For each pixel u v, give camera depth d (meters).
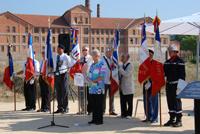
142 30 12.84
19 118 14.25
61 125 12.35
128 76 13.90
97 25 76.44
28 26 68.88
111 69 14.30
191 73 34.91
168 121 12.40
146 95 12.98
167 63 12.00
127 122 13.09
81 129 11.75
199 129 9.77
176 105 12.09
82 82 14.62
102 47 76.19
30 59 16.36
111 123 12.88
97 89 12.50
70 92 20.05
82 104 15.20
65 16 76.31
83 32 75.56
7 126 12.42
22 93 22.66
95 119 12.70
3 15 66.69
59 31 74.19
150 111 13.01
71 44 15.08
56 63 15.14
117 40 14.27
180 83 10.73
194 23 13.88
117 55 14.16
